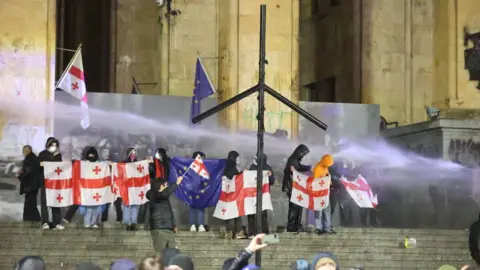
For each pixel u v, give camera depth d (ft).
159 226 138.51
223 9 218.38
